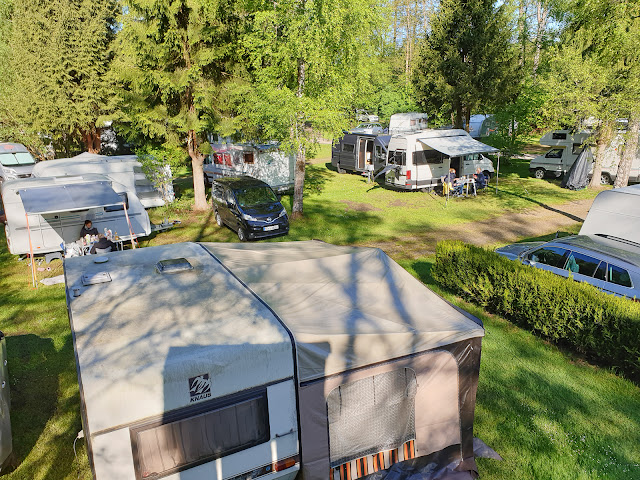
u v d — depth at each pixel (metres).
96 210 13.05
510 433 5.80
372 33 15.55
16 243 12.30
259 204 14.55
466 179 20.22
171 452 4.00
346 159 26.25
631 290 7.86
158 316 4.61
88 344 4.05
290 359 4.40
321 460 4.77
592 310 7.31
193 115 16.42
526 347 7.95
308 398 4.57
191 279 5.53
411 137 20.27
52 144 24.28
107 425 3.70
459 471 5.26
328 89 14.84
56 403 6.52
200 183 17.94
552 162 23.09
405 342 4.87
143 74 15.59
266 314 4.80
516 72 24.59
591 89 15.89
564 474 5.11
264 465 4.48
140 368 3.79
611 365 7.25
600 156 20.48
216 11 15.81
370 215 17.34
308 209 18.09
